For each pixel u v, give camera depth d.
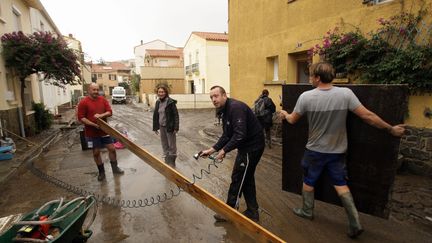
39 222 2.51
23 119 10.17
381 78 5.42
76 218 2.63
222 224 3.63
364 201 3.12
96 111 5.18
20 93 10.67
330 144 3.07
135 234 3.42
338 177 3.10
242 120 3.17
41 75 14.43
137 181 5.36
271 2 8.98
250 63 10.31
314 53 6.94
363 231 3.29
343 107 2.93
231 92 11.69
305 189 3.50
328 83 3.05
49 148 8.62
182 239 3.29
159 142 9.55
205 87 25.80
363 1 5.98
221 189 4.88
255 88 10.13
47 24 17.84
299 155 3.66
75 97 29.81
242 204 4.19
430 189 4.45
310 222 3.59
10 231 2.56
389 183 2.91
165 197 4.18
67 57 10.09
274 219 3.68
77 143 9.46
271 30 9.09
